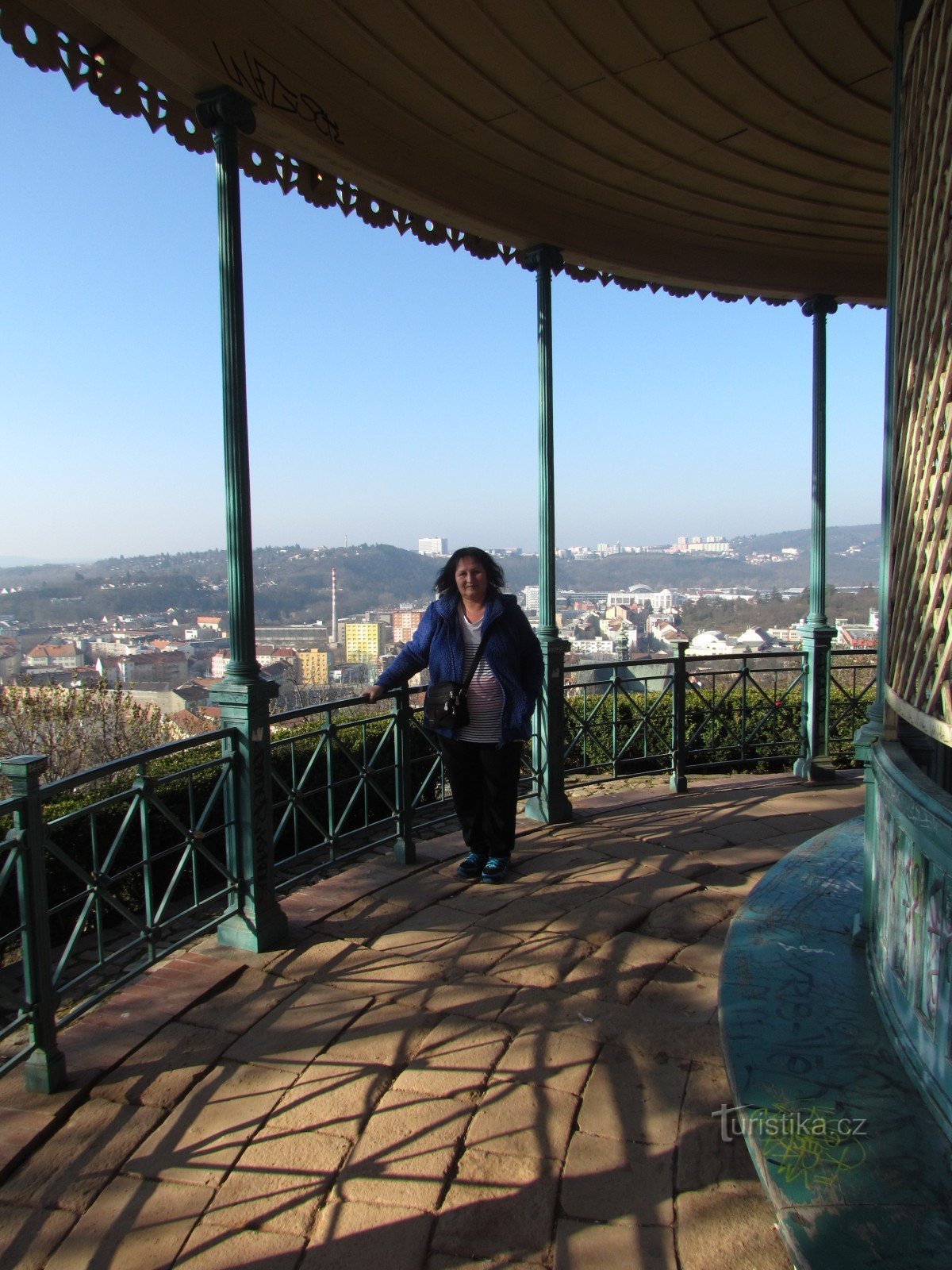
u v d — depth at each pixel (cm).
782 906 326
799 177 456
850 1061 222
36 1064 256
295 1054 275
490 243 503
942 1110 195
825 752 620
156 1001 307
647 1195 208
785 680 675
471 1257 192
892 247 272
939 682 211
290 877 446
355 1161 224
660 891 401
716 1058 266
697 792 586
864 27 330
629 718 693
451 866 445
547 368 511
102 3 269
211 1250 197
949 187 217
